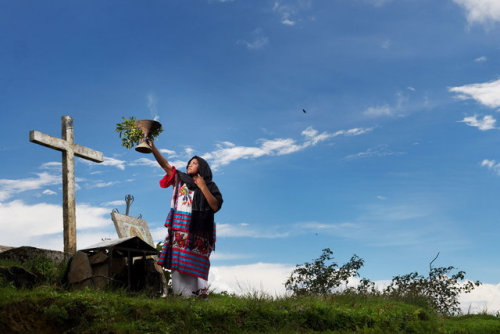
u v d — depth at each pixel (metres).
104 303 6.02
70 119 11.81
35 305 5.66
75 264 7.71
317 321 7.28
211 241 7.65
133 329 5.60
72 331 5.52
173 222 7.66
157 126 8.06
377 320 7.73
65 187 11.42
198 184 7.68
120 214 12.07
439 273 12.28
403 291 11.44
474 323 8.93
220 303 7.02
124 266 8.30
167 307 6.23
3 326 5.21
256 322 6.68
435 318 8.90
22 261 8.79
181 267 7.39
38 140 10.84
